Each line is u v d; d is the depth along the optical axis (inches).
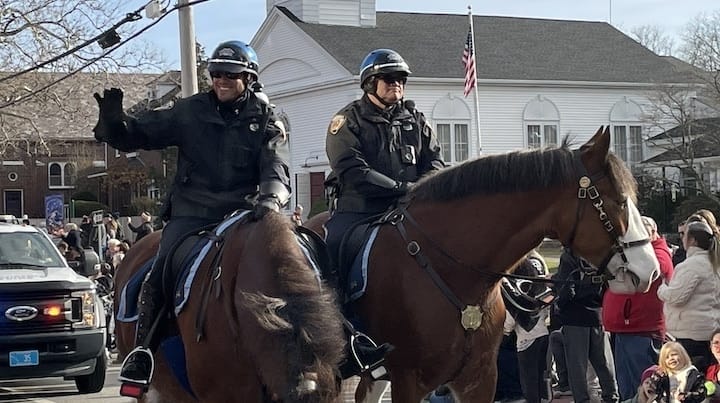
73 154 2089.1
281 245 179.8
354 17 1587.1
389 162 241.8
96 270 482.0
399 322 219.8
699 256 302.2
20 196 2181.3
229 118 216.4
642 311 314.5
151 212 1707.7
